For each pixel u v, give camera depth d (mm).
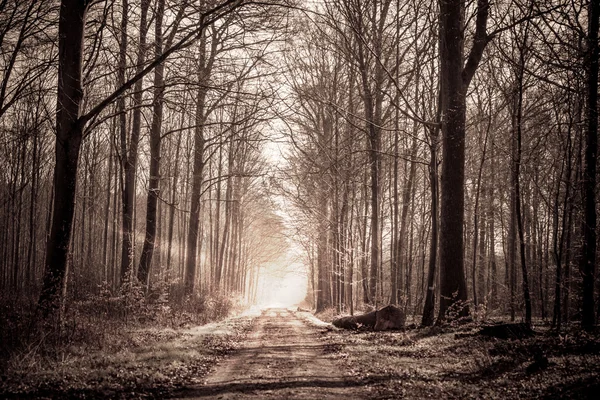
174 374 9758
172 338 15117
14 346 10094
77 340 11758
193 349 13008
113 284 24094
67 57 13375
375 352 12961
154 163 23078
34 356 9648
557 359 9750
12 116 21828
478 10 18156
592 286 13820
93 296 16328
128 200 21156
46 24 14469
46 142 27312
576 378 7953
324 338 17828
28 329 10844
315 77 31891
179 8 16141
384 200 33781
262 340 17359
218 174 38375
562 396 7273
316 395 8102
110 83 18719
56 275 12828
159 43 16875
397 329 19125
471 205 32906
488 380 8945
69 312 13133
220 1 15547
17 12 13914
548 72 16047
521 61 14750
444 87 18453
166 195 37031
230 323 24781
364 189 32031
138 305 17891
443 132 18422
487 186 32156
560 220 25609
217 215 40406
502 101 25750
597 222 16766
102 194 37312
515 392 7926
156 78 21172
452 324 16656
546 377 8477
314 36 28391
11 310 12297
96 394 7926
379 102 27078
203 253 52031
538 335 13023
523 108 21328
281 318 33844
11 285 24047
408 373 9898
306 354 13344
